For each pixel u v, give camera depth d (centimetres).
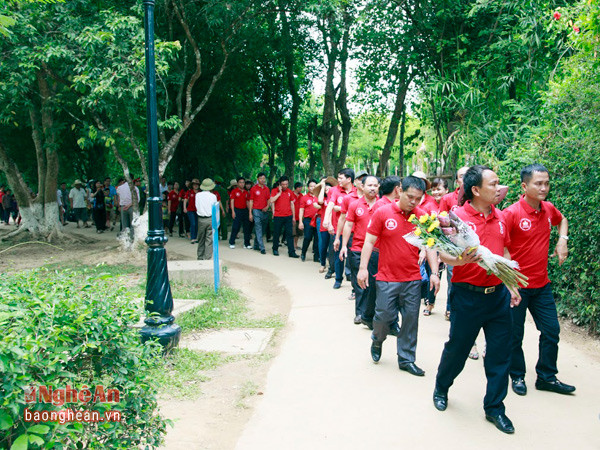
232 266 1176
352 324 686
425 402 435
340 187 909
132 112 1182
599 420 399
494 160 983
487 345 394
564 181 653
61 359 219
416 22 1330
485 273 381
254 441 372
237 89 2066
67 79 1223
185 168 2055
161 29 1312
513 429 379
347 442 369
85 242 1598
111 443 245
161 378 479
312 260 1262
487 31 1186
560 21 816
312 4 1185
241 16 1216
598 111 664
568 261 643
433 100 1301
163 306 543
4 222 2703
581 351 562
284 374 507
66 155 2305
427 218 372
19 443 190
